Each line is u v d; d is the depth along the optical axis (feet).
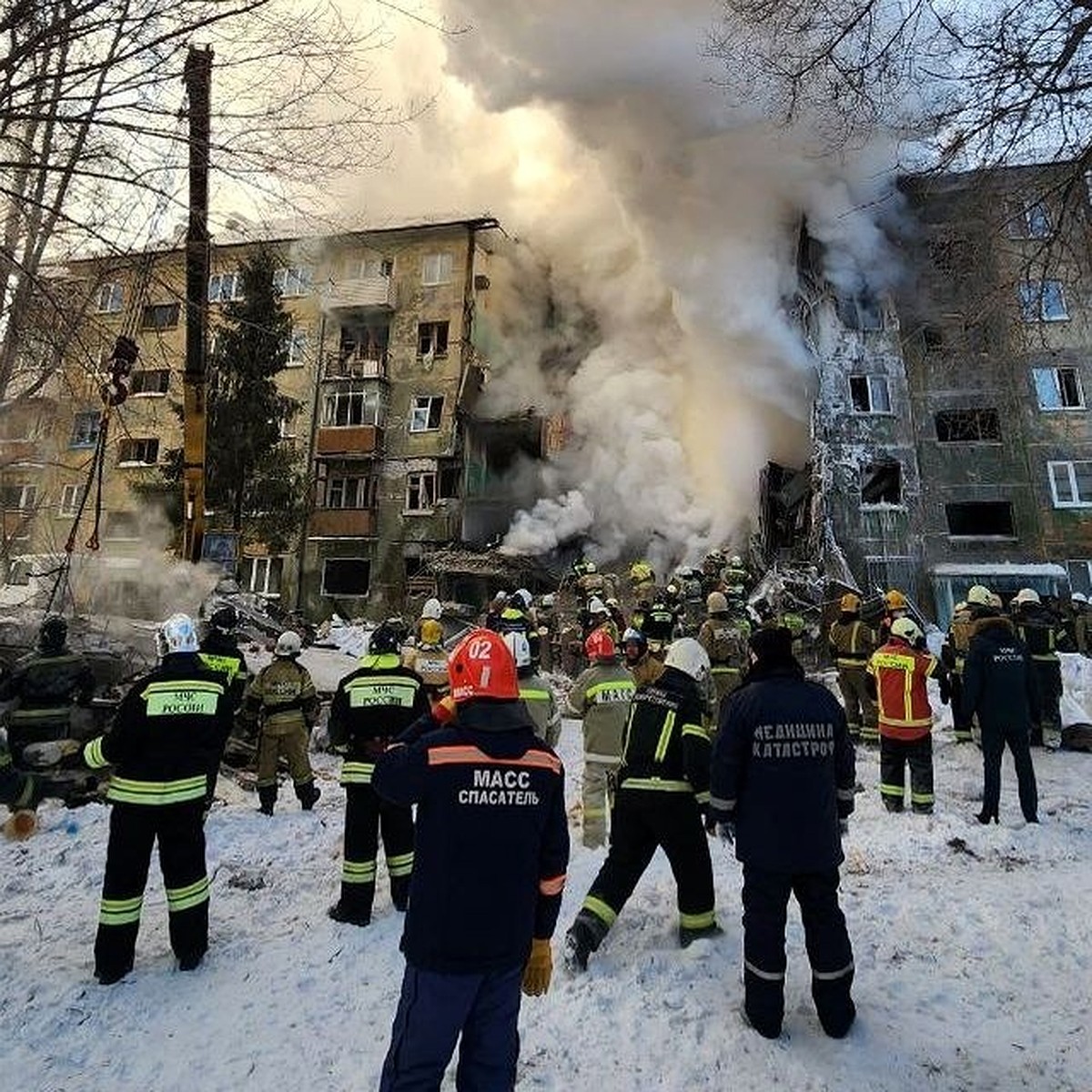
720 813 11.41
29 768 21.88
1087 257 19.72
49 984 12.44
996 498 77.36
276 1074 10.23
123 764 13.11
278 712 23.61
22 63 14.43
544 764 8.53
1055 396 78.23
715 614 32.42
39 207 15.78
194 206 16.80
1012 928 14.43
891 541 76.54
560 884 8.58
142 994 12.22
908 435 78.84
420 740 8.54
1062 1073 10.21
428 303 100.22
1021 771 21.11
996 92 17.02
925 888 16.49
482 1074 7.98
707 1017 11.39
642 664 20.83
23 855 18.67
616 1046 10.79
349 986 12.58
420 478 94.89
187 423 39.47
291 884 17.57
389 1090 7.65
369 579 92.89
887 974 12.84
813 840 10.98
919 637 22.93
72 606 35.68
